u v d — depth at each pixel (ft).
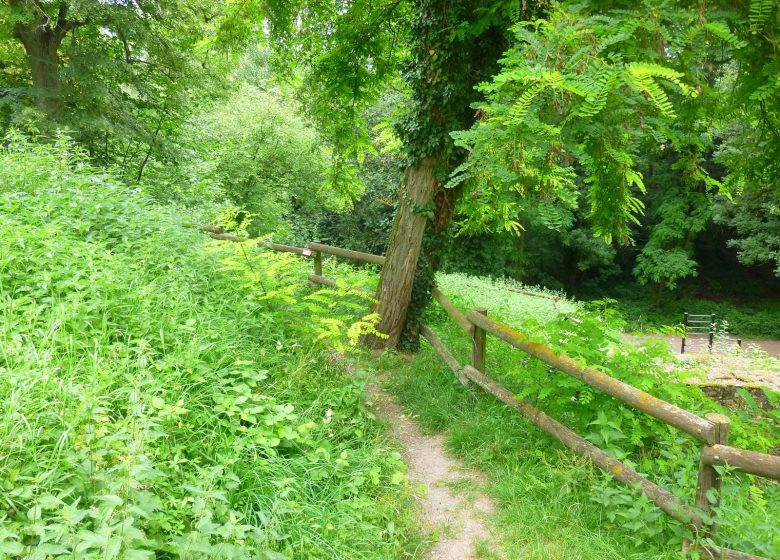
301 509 8.62
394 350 20.04
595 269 86.53
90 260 12.50
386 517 9.50
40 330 9.44
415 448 12.96
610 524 9.49
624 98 6.06
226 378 11.53
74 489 6.81
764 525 8.36
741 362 28.35
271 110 61.67
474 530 9.80
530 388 12.64
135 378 9.12
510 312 29.73
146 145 41.60
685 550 8.45
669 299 81.92
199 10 40.29
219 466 8.23
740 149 10.47
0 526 5.88
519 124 6.28
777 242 58.34
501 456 12.09
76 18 32.86
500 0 13.51
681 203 64.39
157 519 6.97
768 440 12.54
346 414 12.42
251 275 15.61
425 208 19.80
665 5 6.98
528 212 8.12
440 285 36.63
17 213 15.35
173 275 14.17
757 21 7.16
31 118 32.22
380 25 23.22
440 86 18.22
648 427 11.95
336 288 22.70
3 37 34.83
